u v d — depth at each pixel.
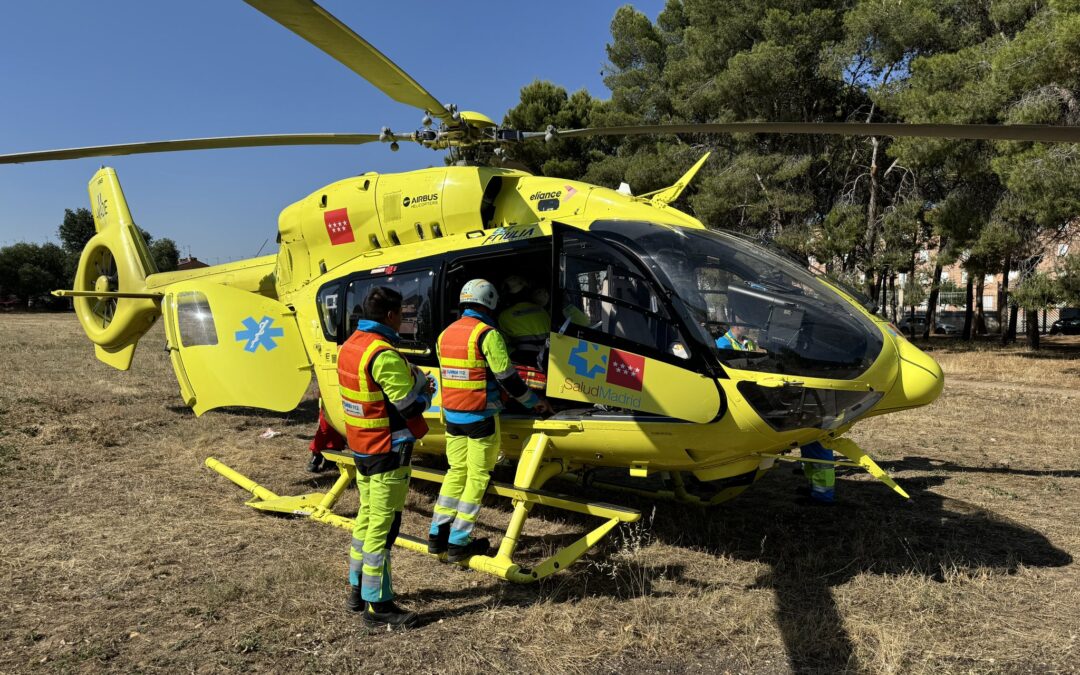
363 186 5.30
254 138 4.59
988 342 25.94
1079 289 14.96
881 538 4.47
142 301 8.62
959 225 17.53
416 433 3.35
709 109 21.64
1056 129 2.95
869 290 20.41
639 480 6.04
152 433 7.75
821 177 22.08
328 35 3.07
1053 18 13.73
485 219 4.80
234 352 5.93
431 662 2.99
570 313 4.00
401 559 4.18
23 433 7.32
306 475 6.14
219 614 3.40
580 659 3.01
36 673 2.86
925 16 17.83
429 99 4.07
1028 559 4.19
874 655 3.04
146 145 4.50
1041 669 2.93
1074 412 9.44
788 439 3.69
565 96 28.14
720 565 4.09
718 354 3.60
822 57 19.23
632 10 25.70
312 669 2.93
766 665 2.98
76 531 4.55
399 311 3.43
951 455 6.98
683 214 4.62
